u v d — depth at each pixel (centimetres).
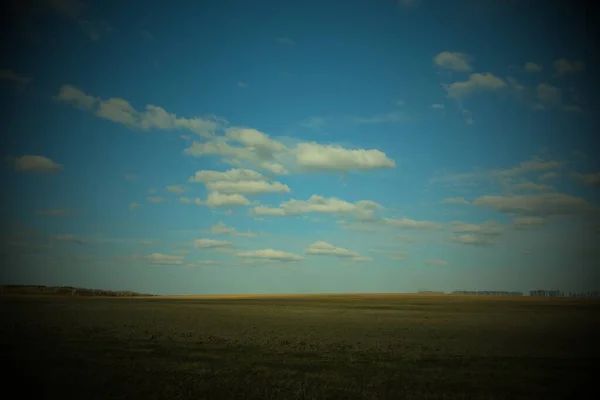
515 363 2769
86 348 2980
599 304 11775
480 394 2042
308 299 15862
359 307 10056
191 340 3544
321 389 2084
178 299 15400
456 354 3084
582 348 3406
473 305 11162
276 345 3391
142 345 3212
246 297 18812
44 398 1842
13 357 2583
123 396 1909
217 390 2031
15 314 5375
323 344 3488
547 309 9256
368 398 1958
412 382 2248
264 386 2119
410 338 3978
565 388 2166
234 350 3125
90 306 7975
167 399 1886
